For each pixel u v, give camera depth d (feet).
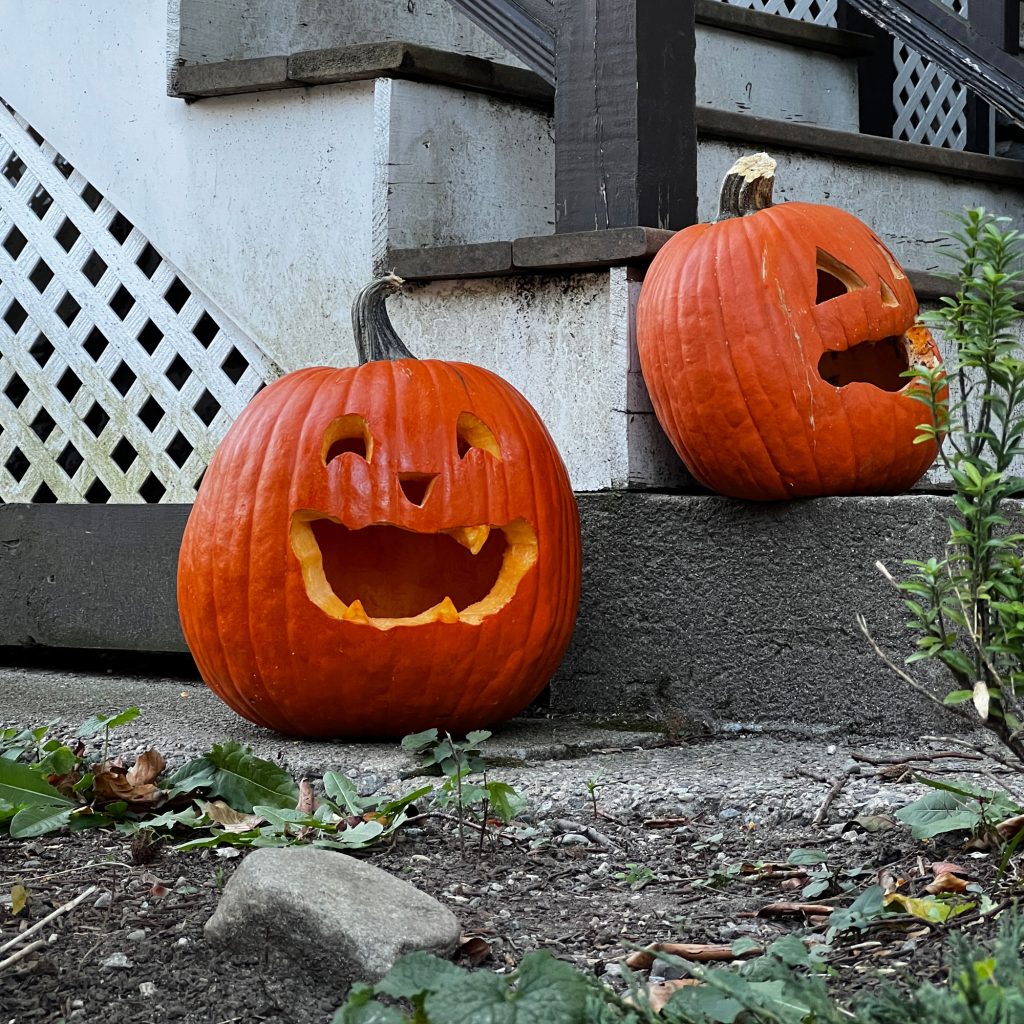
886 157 7.08
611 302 5.53
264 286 6.26
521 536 5.04
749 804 4.56
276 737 5.22
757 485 5.23
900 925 3.71
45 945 3.73
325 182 6.10
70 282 6.80
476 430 5.05
